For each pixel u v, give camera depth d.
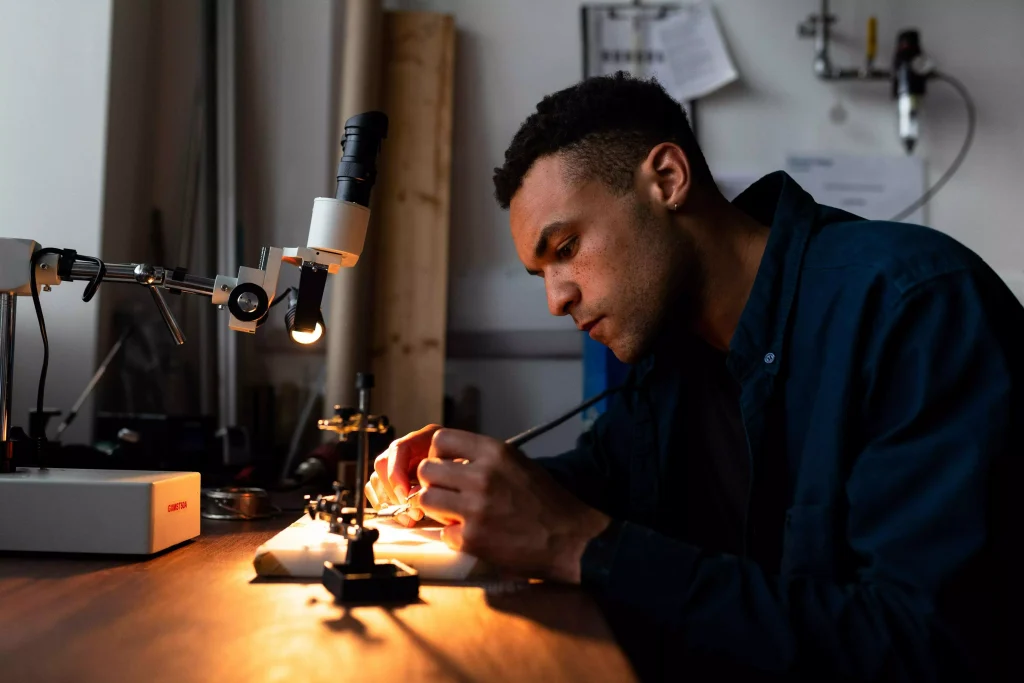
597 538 0.83
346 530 0.86
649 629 0.91
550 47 2.67
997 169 2.68
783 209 1.07
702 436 1.30
